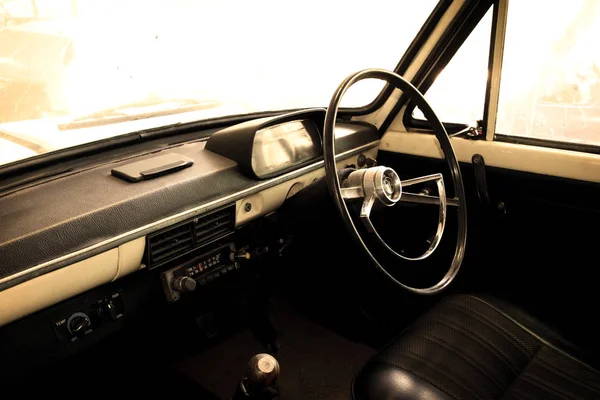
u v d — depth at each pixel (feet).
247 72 6.54
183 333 6.09
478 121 6.11
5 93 4.99
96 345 4.80
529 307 4.85
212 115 6.33
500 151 5.85
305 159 5.43
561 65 5.49
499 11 5.39
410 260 4.58
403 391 3.87
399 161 6.86
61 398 5.36
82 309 4.15
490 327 4.53
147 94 5.89
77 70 5.33
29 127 5.12
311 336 6.98
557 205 5.57
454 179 5.27
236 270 5.52
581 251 5.48
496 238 6.12
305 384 6.16
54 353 4.04
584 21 5.33
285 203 5.27
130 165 4.73
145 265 4.32
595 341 4.42
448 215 6.30
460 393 3.84
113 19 5.43
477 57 5.89
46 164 4.70
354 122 6.92
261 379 4.46
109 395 5.78
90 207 3.92
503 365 4.16
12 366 3.82
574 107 5.57
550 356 4.26
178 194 4.36
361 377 4.17
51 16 5.09
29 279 3.39
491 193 6.10
